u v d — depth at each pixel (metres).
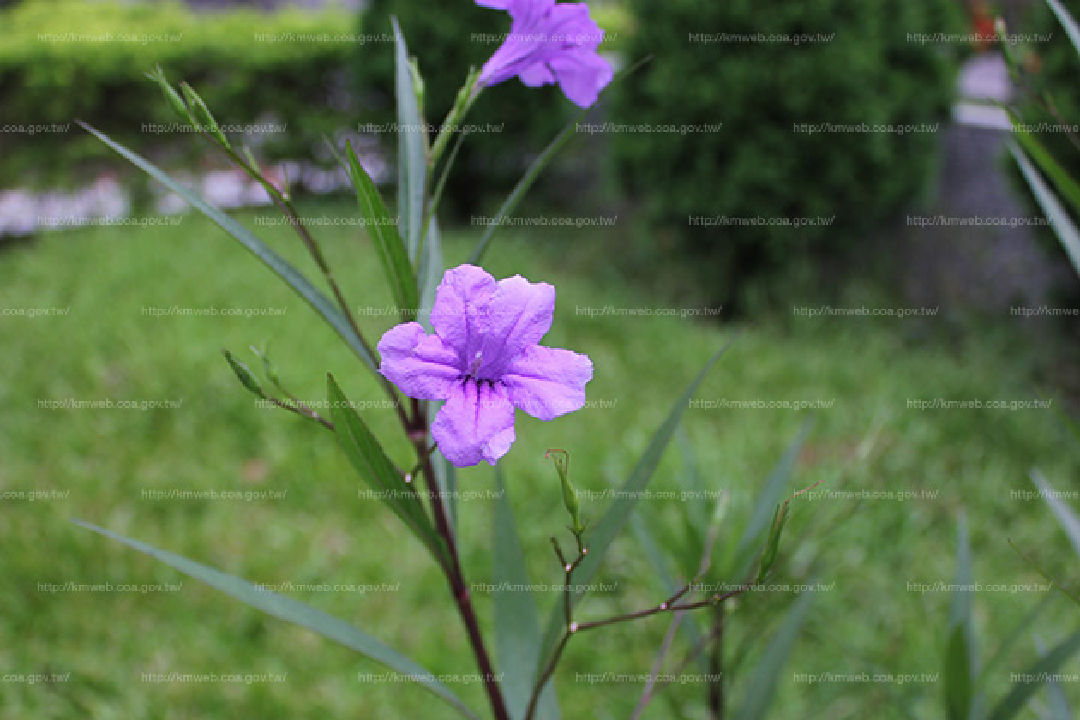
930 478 4.29
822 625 3.26
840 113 5.63
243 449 4.48
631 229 7.64
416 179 1.55
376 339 5.25
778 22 5.57
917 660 3.16
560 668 3.31
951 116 6.19
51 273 6.40
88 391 4.87
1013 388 5.25
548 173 8.76
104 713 3.07
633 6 6.21
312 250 1.41
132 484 4.17
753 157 5.84
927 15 6.00
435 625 3.46
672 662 3.27
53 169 8.16
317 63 8.84
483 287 1.17
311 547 3.81
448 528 1.52
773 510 2.10
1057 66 4.57
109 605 3.54
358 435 1.24
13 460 4.35
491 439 1.13
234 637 3.41
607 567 3.64
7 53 7.88
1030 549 3.89
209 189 9.01
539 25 1.47
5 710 3.08
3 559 3.68
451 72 8.10
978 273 6.03
